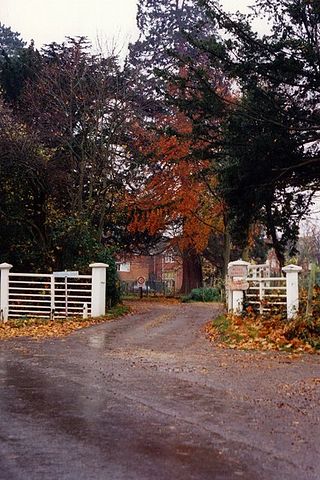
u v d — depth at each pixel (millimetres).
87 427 6297
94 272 20734
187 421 6539
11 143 23250
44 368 10109
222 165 21078
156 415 6820
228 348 12664
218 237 38719
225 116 15766
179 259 50188
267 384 8617
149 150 30938
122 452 5430
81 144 26297
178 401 7531
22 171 23547
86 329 16859
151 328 17141
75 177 27094
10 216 23734
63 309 21016
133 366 10258
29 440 5824
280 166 16547
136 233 35594
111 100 28016
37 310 21594
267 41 14984
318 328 13406
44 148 25516
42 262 24062
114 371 9758
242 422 6480
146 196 32750
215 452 5418
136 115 30094
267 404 7344
